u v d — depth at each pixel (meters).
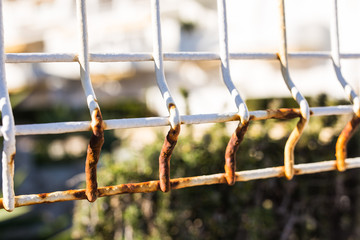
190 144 3.20
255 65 11.68
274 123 3.37
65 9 20.09
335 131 3.39
